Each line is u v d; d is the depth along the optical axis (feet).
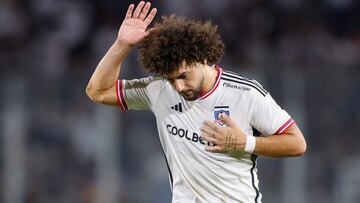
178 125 53.67
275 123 52.26
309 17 166.20
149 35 52.60
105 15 160.66
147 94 54.90
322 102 117.70
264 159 116.37
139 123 116.47
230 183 53.67
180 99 53.26
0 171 114.52
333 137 118.11
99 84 55.01
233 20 160.25
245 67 144.25
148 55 51.31
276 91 117.08
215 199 53.98
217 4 160.56
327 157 118.11
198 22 52.11
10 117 114.32
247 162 53.78
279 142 52.06
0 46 155.84
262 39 161.27
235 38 158.30
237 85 52.42
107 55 54.34
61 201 115.65
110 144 115.55
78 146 115.65
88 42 158.30
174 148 54.24
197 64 50.93
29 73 124.98
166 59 50.26
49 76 116.06
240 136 51.31
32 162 115.34
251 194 54.39
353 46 165.78
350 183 118.01
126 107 56.18
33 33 158.61
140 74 115.96
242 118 52.49
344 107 118.32
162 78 54.60
